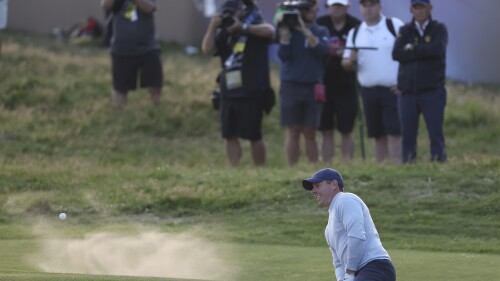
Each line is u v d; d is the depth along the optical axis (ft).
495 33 308.81
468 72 310.65
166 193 155.22
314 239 131.13
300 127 176.86
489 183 151.43
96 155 205.05
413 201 146.20
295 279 103.45
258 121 183.73
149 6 227.40
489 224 136.46
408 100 163.43
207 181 163.84
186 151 216.33
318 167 167.22
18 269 106.11
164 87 256.32
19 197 153.07
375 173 158.61
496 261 113.70
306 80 172.76
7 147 203.10
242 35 179.32
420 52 160.04
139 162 200.64
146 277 91.76
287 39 172.04
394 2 294.05
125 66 230.27
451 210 142.41
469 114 248.11
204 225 142.51
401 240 130.31
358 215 78.69
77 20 360.28
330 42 178.19
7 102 235.20
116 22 229.04
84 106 234.17
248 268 110.52
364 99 175.73
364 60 172.96
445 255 119.03
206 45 181.37
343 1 180.86
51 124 221.87
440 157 165.37
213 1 344.69
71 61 280.51
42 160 192.34
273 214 146.00
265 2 315.17
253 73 180.65
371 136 177.47
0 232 135.03
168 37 351.05
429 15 161.27
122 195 155.74
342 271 81.10
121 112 231.50
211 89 257.14
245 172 170.50
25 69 261.85
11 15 376.89
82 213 148.25
